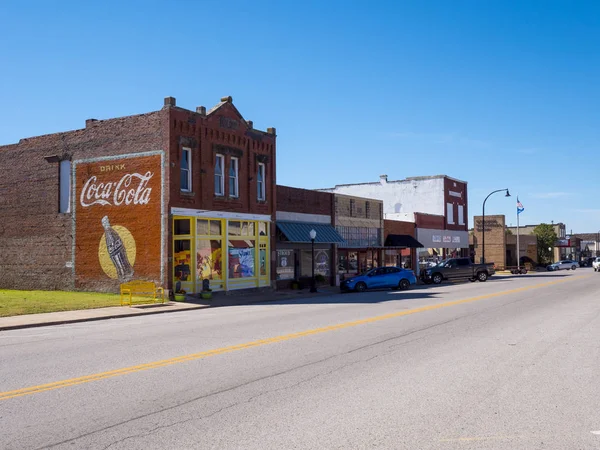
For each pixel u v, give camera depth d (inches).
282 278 1343.5
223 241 1160.8
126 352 442.9
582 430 243.0
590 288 1280.8
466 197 2454.5
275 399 292.7
